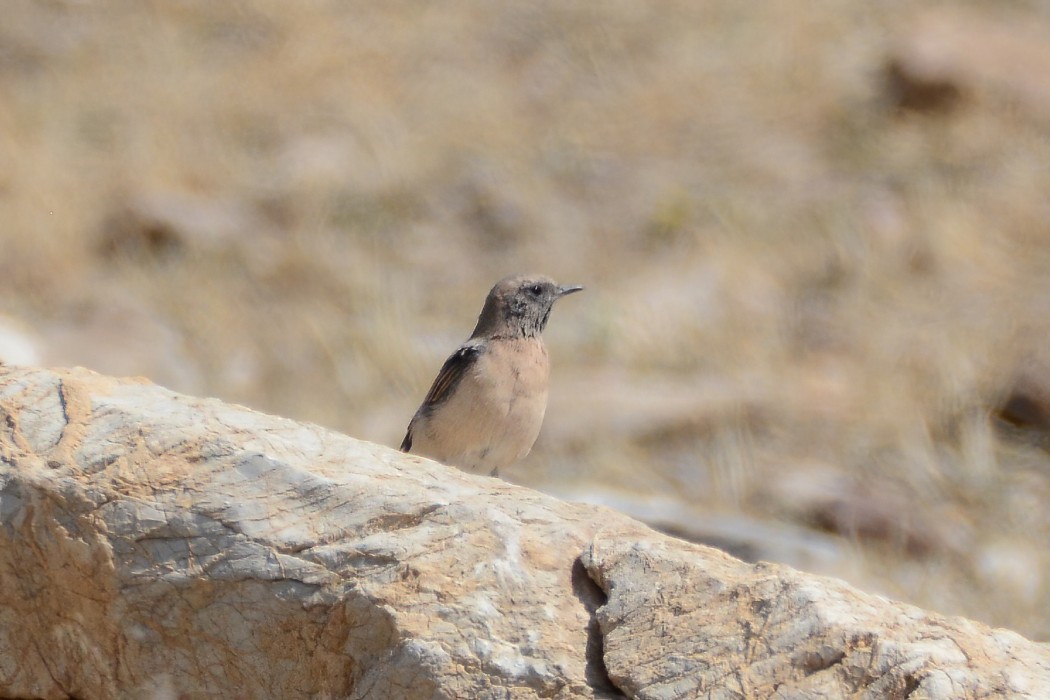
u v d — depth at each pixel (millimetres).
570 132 26312
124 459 8094
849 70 27219
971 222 22656
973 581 15625
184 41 29188
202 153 25672
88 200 23766
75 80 27578
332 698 7660
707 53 28281
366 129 26250
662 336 20562
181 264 22594
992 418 18688
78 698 8328
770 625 7039
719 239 23078
